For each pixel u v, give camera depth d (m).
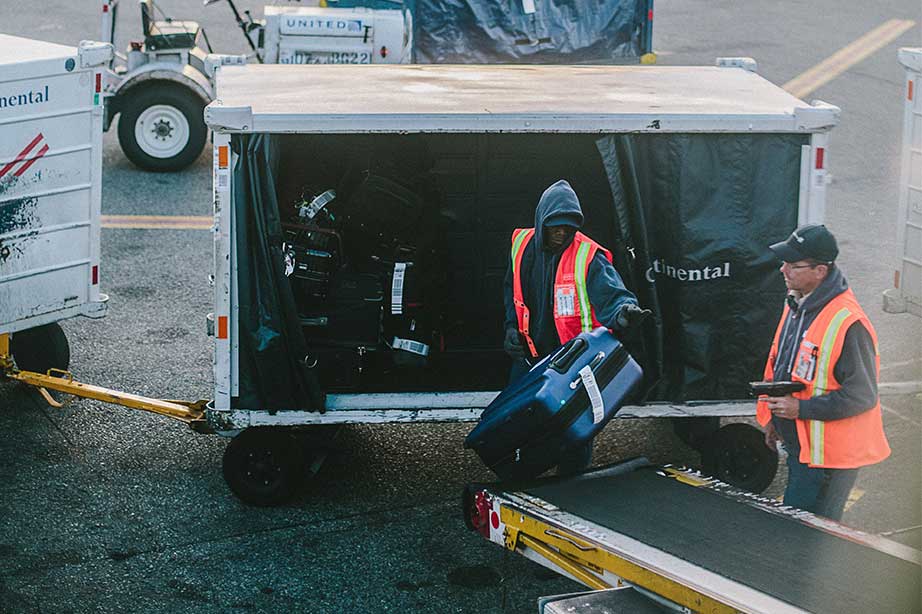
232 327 5.81
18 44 7.06
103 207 11.10
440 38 13.76
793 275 4.93
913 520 6.13
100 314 7.31
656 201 5.89
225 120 5.51
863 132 13.49
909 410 7.51
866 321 4.83
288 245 6.11
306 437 6.41
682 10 18.77
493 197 6.57
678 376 6.04
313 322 6.10
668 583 4.02
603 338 5.13
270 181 5.64
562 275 5.40
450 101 5.96
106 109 11.92
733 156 5.84
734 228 5.88
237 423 5.93
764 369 6.04
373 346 6.11
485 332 6.66
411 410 6.02
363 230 6.27
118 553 5.84
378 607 5.45
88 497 6.36
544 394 4.91
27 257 6.86
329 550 5.91
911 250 7.43
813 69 15.88
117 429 7.14
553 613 4.05
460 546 5.98
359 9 11.92
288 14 11.53
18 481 6.50
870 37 17.33
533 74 7.02
